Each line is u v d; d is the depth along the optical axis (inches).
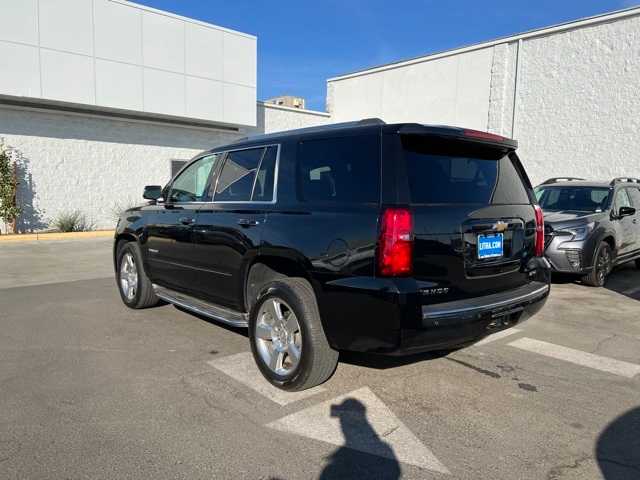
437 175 144.8
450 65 671.1
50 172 590.6
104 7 565.9
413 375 169.9
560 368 178.1
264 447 123.3
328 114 855.1
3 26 503.2
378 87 772.0
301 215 153.3
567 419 139.7
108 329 221.5
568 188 361.4
